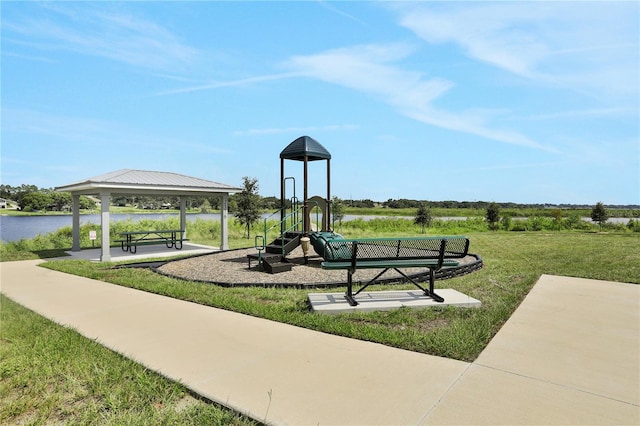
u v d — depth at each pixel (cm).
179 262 1058
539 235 2059
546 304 555
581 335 420
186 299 619
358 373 327
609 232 2342
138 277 824
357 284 696
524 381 308
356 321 481
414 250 603
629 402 275
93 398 304
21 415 284
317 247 957
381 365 343
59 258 1276
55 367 358
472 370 330
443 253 561
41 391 319
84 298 638
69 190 1434
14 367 362
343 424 250
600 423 248
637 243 1534
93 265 1056
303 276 823
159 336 434
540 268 892
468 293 623
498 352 371
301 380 315
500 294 614
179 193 1434
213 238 2048
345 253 565
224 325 473
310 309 534
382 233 2370
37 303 609
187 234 2120
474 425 245
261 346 397
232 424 257
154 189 1306
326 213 1094
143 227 2242
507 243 1573
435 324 465
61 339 430
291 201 1147
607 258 1077
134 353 383
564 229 2591
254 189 2066
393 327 457
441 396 284
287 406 273
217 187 1483
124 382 324
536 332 430
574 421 249
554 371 327
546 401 276
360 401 279
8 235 2408
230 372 333
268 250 1016
